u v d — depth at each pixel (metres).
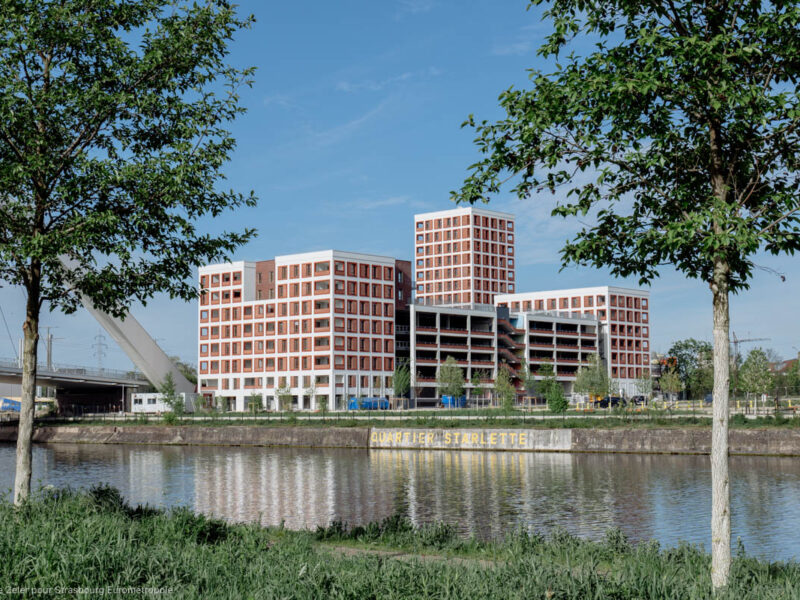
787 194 11.89
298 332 141.50
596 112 12.30
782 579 13.51
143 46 19.36
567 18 12.56
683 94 11.73
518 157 13.12
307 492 48.12
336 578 11.36
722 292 11.80
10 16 17.38
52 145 18.44
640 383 114.69
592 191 13.43
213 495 47.03
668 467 60.56
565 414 92.44
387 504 42.41
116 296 20.03
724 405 11.73
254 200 20.64
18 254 17.75
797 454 67.12
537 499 43.88
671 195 13.03
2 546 12.30
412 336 147.12
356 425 93.38
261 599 10.42
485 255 196.75
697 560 16.50
